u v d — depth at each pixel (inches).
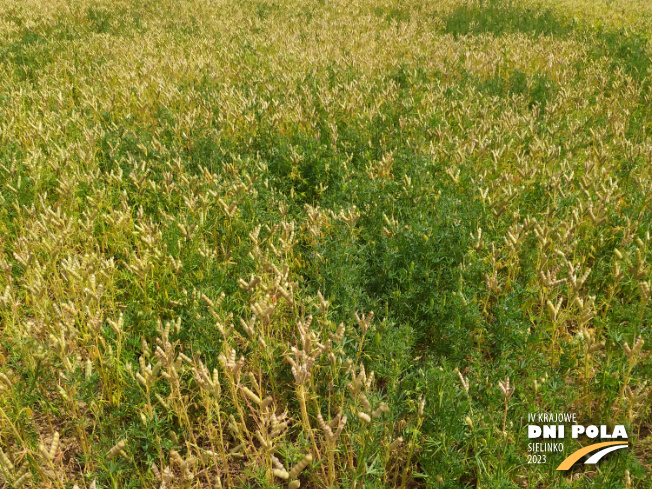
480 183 213.5
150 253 172.1
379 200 209.3
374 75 395.2
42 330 127.3
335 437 95.9
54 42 480.7
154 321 146.5
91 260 152.6
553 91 346.9
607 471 108.6
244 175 219.6
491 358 143.3
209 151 257.4
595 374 131.3
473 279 161.9
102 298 161.5
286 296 128.0
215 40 513.7
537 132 271.4
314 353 105.1
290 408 133.6
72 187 205.6
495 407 120.6
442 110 310.7
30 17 585.0
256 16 633.0
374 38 523.5
